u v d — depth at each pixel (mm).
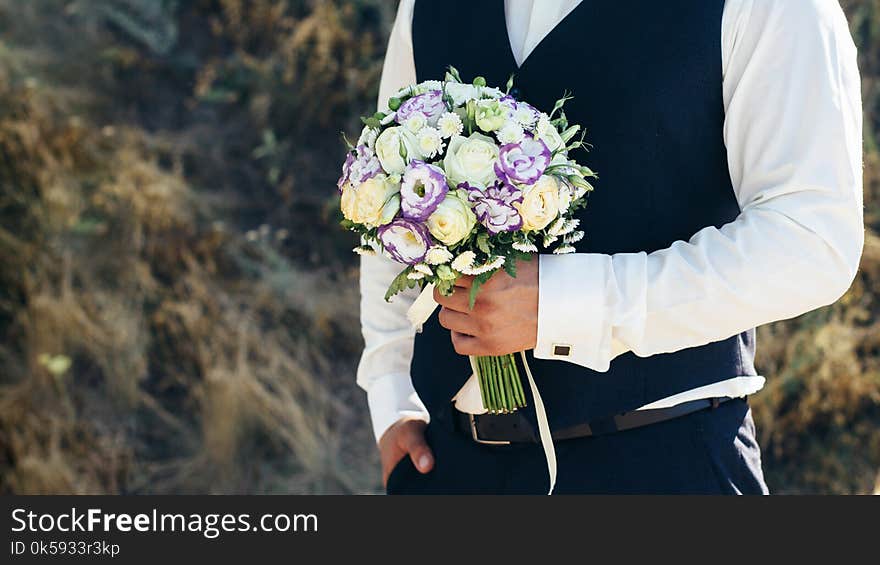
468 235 1382
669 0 1496
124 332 3635
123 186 3822
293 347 3668
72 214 3793
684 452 1557
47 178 3838
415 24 1800
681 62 1481
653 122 1503
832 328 3506
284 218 3932
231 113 4109
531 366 1611
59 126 3910
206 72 4160
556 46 1572
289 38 4164
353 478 3486
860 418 3488
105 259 3744
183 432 3576
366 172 1420
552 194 1382
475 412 1705
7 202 3820
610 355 1483
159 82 4129
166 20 4203
